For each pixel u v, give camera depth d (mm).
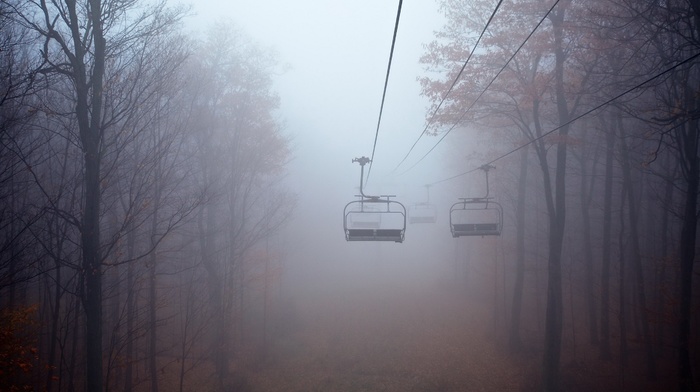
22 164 10766
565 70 14016
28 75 7879
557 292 14742
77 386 14367
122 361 12734
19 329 9906
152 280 13703
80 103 8234
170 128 14523
